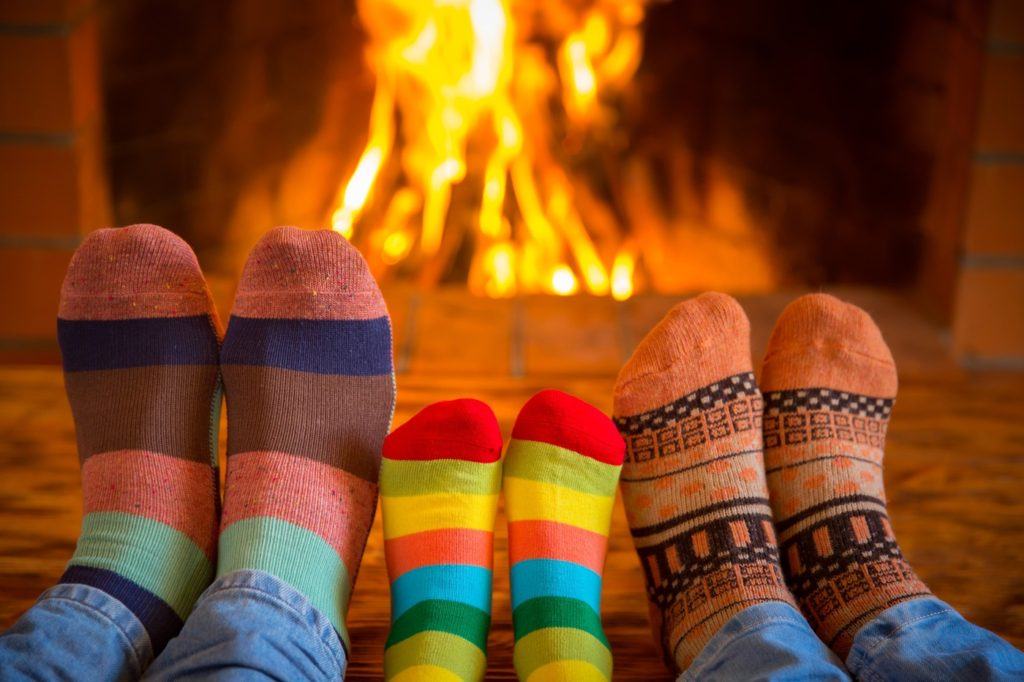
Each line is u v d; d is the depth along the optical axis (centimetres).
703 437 93
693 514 91
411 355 148
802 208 187
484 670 80
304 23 176
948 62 160
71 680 68
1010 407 139
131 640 75
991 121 150
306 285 94
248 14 172
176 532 85
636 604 100
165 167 177
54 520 108
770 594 82
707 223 189
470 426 87
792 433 99
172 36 169
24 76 148
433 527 86
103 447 90
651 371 95
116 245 95
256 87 177
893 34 174
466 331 156
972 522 112
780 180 187
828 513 94
